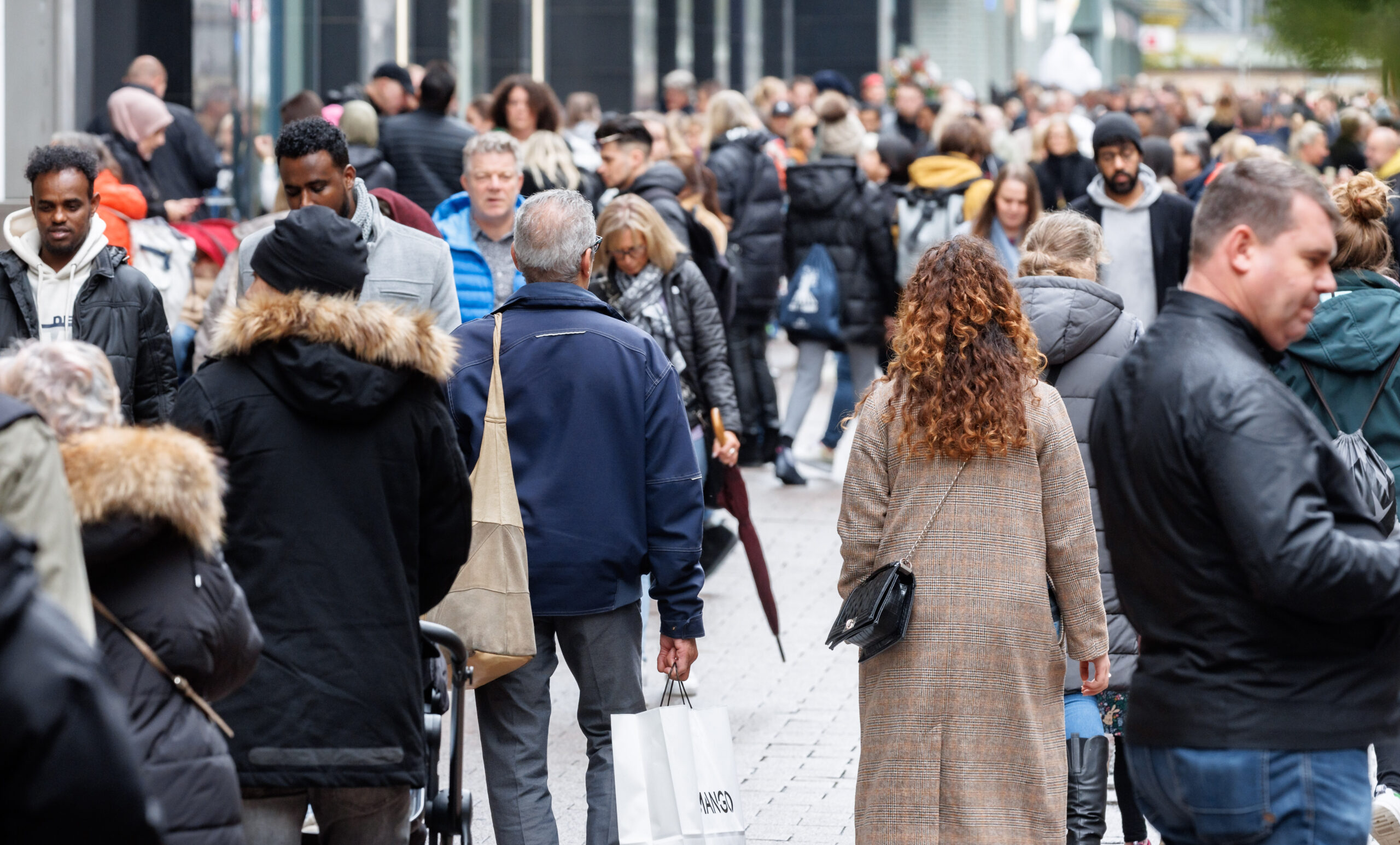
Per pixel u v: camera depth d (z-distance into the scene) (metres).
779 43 74.06
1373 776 12.34
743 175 24.89
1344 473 6.87
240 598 7.05
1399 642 6.91
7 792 4.36
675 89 38.38
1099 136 17.94
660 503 10.02
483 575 9.70
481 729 10.21
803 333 25.31
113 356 12.33
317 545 7.94
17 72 20.59
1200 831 7.08
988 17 94.56
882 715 9.07
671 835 9.30
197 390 7.98
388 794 8.21
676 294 15.27
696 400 15.21
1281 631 6.84
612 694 10.07
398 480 8.07
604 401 9.91
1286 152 33.91
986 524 8.97
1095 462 7.42
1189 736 6.96
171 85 26.09
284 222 8.18
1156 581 7.11
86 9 24.81
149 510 6.57
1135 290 18.08
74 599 6.27
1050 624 9.05
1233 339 7.05
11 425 6.20
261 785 7.82
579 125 33.16
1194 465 6.91
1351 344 10.45
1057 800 9.02
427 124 22.78
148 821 4.55
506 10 51.72
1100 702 10.89
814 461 28.36
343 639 7.91
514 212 15.42
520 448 9.87
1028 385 9.02
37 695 4.36
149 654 6.68
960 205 24.27
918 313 9.06
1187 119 50.47
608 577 9.89
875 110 39.22
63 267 12.38
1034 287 10.75
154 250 17.91
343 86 37.78
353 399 7.83
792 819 12.15
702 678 16.11
